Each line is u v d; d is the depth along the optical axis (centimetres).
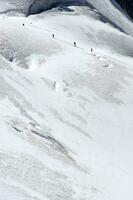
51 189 7788
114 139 13262
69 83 15762
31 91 13762
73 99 14738
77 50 19912
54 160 9344
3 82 13125
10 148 8488
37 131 10594
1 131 9181
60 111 13525
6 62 14675
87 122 13675
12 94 12712
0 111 10781
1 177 7125
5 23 19962
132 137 13675
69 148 11138
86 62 17975
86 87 15825
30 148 9125
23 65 16825
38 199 6956
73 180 8831
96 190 8981
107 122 14100
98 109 14675
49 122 12438
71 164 9812
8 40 17775
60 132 12088
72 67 17112
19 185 7169
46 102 13600
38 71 16488
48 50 18488
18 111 11875
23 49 17662
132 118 14775
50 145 10200
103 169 10694
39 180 7862
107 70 17638
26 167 8038
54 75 16175
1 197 6244
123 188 9919
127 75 17825
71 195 8038
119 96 15850
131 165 11994
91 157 11319
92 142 12594
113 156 12150
